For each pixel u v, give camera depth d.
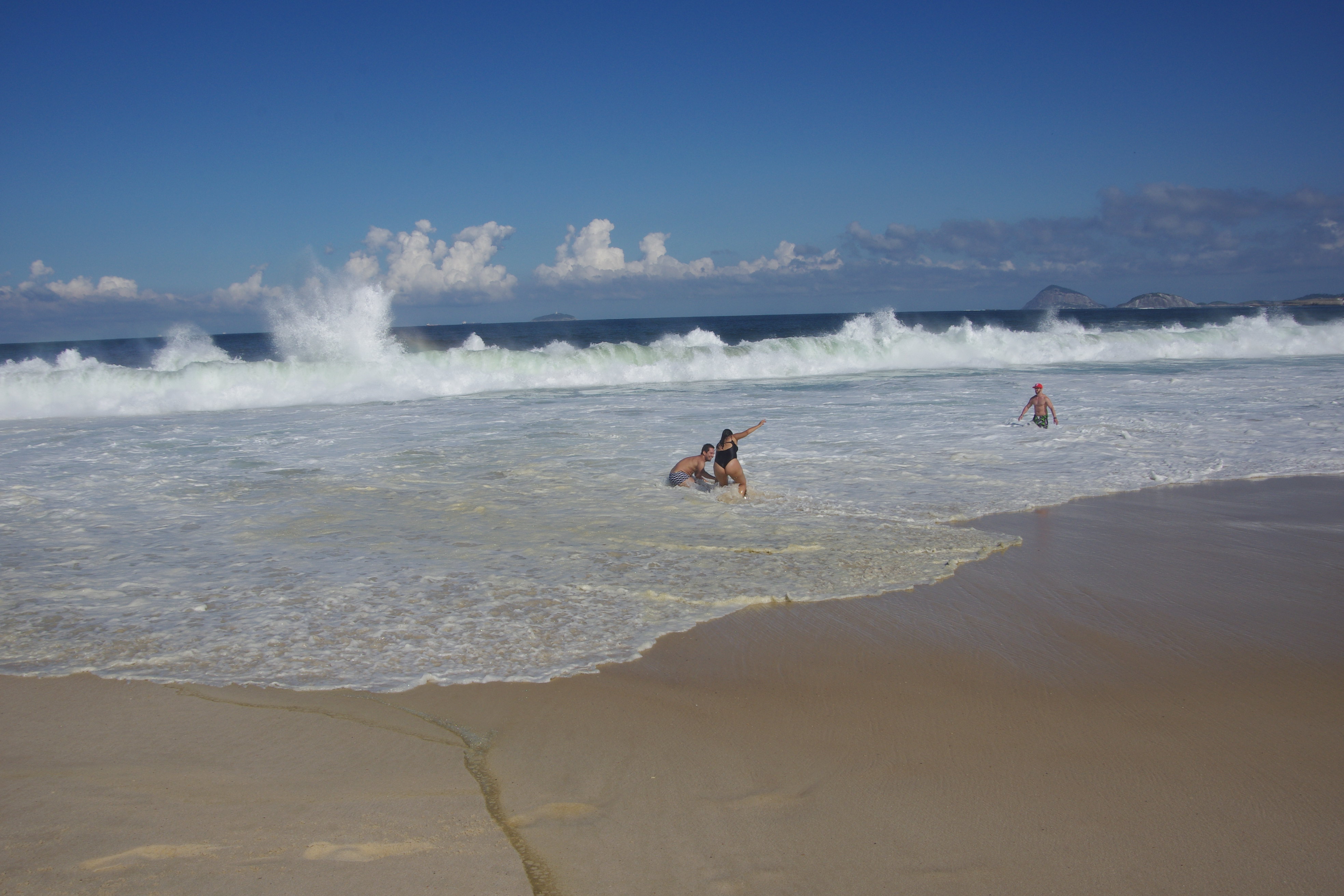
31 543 7.35
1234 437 12.49
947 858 3.03
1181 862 3.01
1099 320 95.12
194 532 7.70
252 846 3.00
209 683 4.52
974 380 21.62
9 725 4.02
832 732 4.04
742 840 3.12
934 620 5.54
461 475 10.26
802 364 25.72
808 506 8.63
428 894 2.76
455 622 5.42
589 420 15.19
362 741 3.88
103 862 2.89
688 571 6.45
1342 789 3.51
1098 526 7.95
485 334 78.31
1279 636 5.30
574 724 4.09
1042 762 3.75
